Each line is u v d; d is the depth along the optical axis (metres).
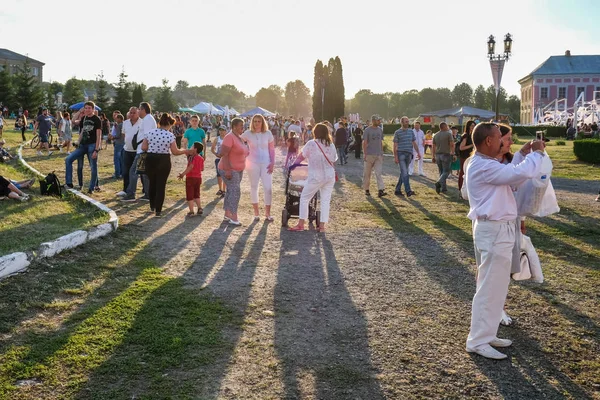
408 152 13.30
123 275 6.04
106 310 4.95
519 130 58.19
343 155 22.62
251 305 5.30
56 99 75.38
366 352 4.34
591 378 4.01
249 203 11.76
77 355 4.05
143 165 9.53
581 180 17.45
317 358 4.20
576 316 5.25
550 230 9.30
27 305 4.95
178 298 5.37
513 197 4.28
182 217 9.73
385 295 5.75
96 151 11.66
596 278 6.49
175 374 3.85
